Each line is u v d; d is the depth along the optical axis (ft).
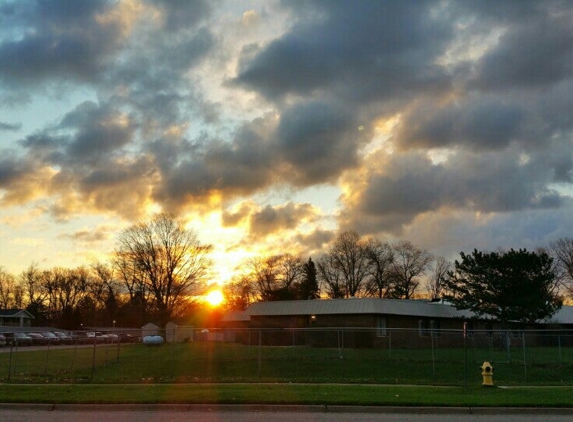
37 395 60.29
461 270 171.22
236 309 353.10
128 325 368.07
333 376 94.43
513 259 163.12
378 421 47.91
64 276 416.87
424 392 64.18
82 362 122.72
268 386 70.18
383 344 155.33
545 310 161.07
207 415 51.13
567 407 54.80
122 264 283.38
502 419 49.62
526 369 99.45
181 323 334.24
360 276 312.71
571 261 275.39
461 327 176.14
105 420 47.98
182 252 280.51
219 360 112.68
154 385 72.02
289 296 308.81
